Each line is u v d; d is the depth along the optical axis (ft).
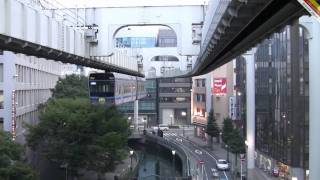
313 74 76.89
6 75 139.85
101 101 140.77
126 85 164.14
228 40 64.44
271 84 166.40
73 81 196.44
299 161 138.82
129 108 343.05
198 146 256.93
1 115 140.05
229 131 196.54
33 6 57.26
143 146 269.44
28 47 56.65
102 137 132.98
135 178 168.96
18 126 150.20
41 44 58.34
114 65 124.67
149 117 349.41
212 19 63.16
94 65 104.99
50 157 132.26
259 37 58.65
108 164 135.85
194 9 96.17
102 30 94.63
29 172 96.22
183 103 350.43
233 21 50.75
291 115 140.36
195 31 95.86
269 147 168.04
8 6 47.52
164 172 207.51
